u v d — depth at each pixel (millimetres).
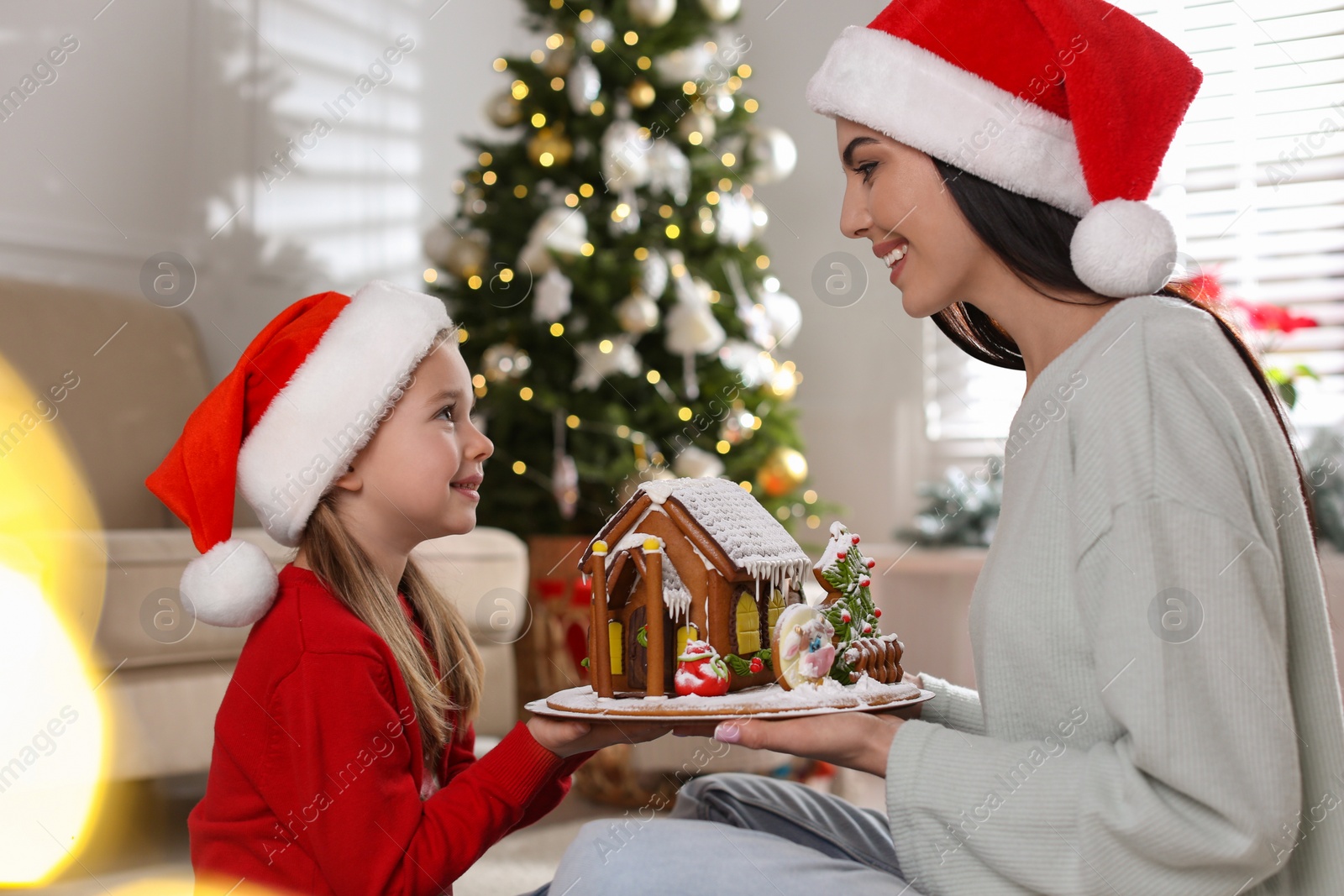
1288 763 613
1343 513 2123
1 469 2131
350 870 820
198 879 884
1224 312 820
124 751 1715
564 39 2703
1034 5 796
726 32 3268
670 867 682
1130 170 763
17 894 1503
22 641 1605
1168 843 612
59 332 2346
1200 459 669
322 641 876
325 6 3219
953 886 682
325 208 3221
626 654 871
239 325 2969
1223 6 2688
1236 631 627
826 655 840
